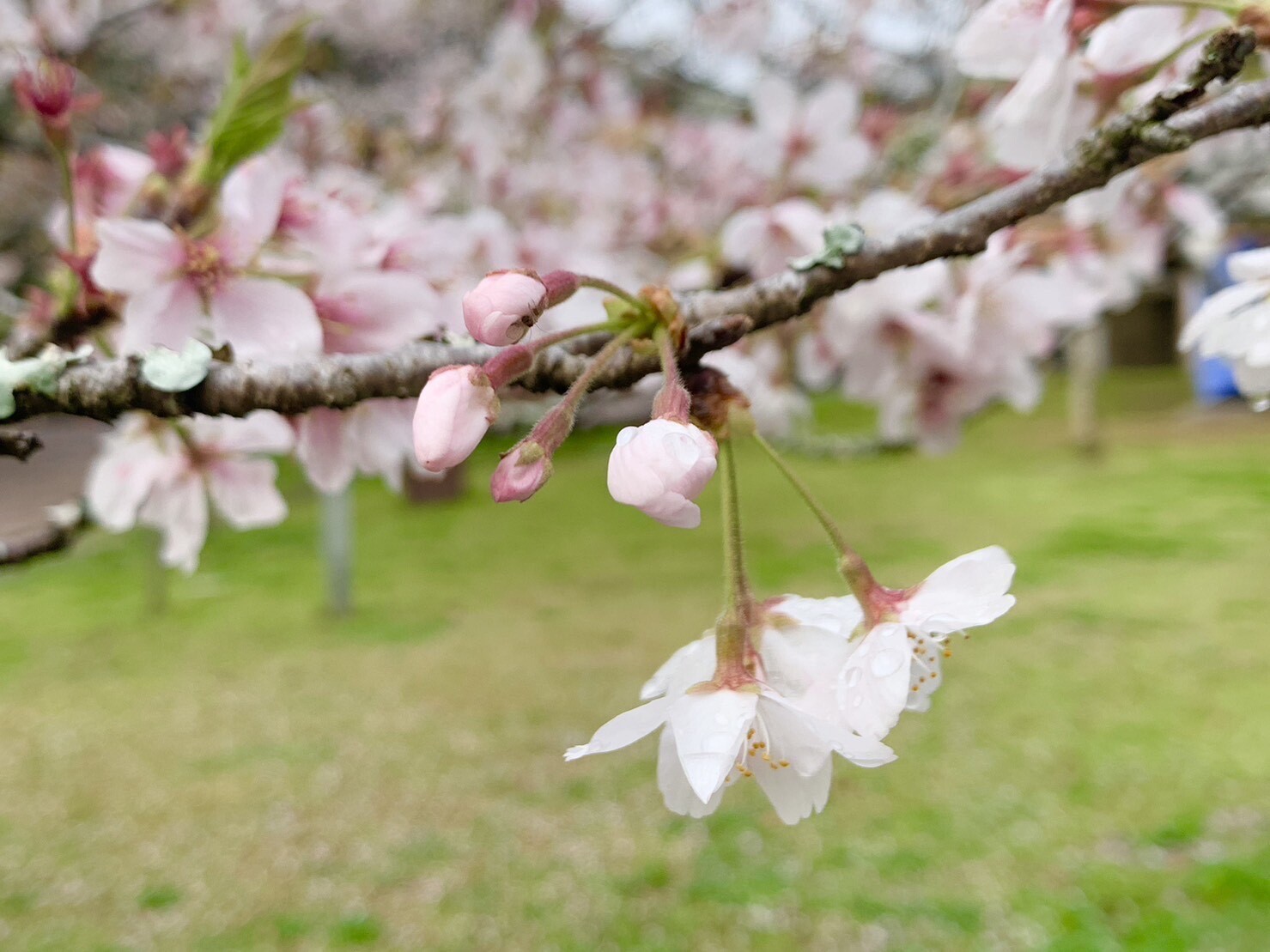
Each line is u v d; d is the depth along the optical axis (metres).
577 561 7.06
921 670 0.72
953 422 1.99
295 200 1.07
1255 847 2.95
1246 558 6.04
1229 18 0.80
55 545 1.30
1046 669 4.50
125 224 0.96
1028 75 0.87
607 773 3.82
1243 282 0.93
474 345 0.80
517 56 4.66
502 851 3.26
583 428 1.08
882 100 5.43
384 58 6.89
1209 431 10.78
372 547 7.83
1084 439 9.77
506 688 4.72
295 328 0.99
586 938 2.75
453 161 4.27
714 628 0.72
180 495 1.33
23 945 2.81
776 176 2.29
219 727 4.39
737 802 3.54
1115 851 3.01
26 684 5.02
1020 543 6.69
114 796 3.76
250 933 2.85
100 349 1.09
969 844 3.12
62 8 2.46
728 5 4.41
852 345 1.94
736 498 0.73
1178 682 4.23
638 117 5.40
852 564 0.71
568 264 2.57
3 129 2.95
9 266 3.61
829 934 2.71
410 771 3.88
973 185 2.21
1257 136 2.01
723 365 1.76
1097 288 2.26
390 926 2.86
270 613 6.16
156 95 5.22
